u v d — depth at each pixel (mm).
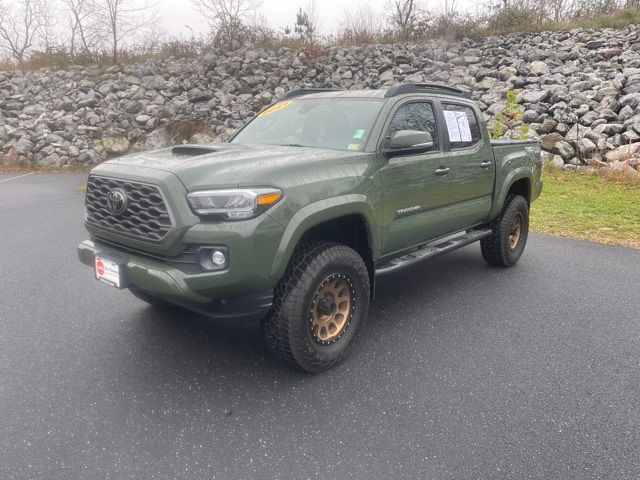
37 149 15695
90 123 16422
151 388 3473
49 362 3795
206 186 3197
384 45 18812
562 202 9617
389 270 4242
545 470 2730
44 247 6832
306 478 2658
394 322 4594
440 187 4652
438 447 2902
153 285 3293
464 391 3475
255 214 3158
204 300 3256
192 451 2852
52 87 18250
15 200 10367
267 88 17109
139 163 3604
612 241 7422
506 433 3031
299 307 3412
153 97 17141
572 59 15695
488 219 5652
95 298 5039
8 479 2611
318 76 17328
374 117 4227
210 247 3158
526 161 6129
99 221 3746
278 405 3293
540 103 13492
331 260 3529
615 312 4840
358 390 3477
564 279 5781
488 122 13688
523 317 4711
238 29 19531
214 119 16016
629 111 12312
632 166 11195
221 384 3533
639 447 2922
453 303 5047
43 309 4762
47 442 2902
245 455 2826
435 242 4953
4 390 3414
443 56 17594
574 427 3098
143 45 21172
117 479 2635
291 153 3785
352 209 3676
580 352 4039
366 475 2684
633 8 19172
